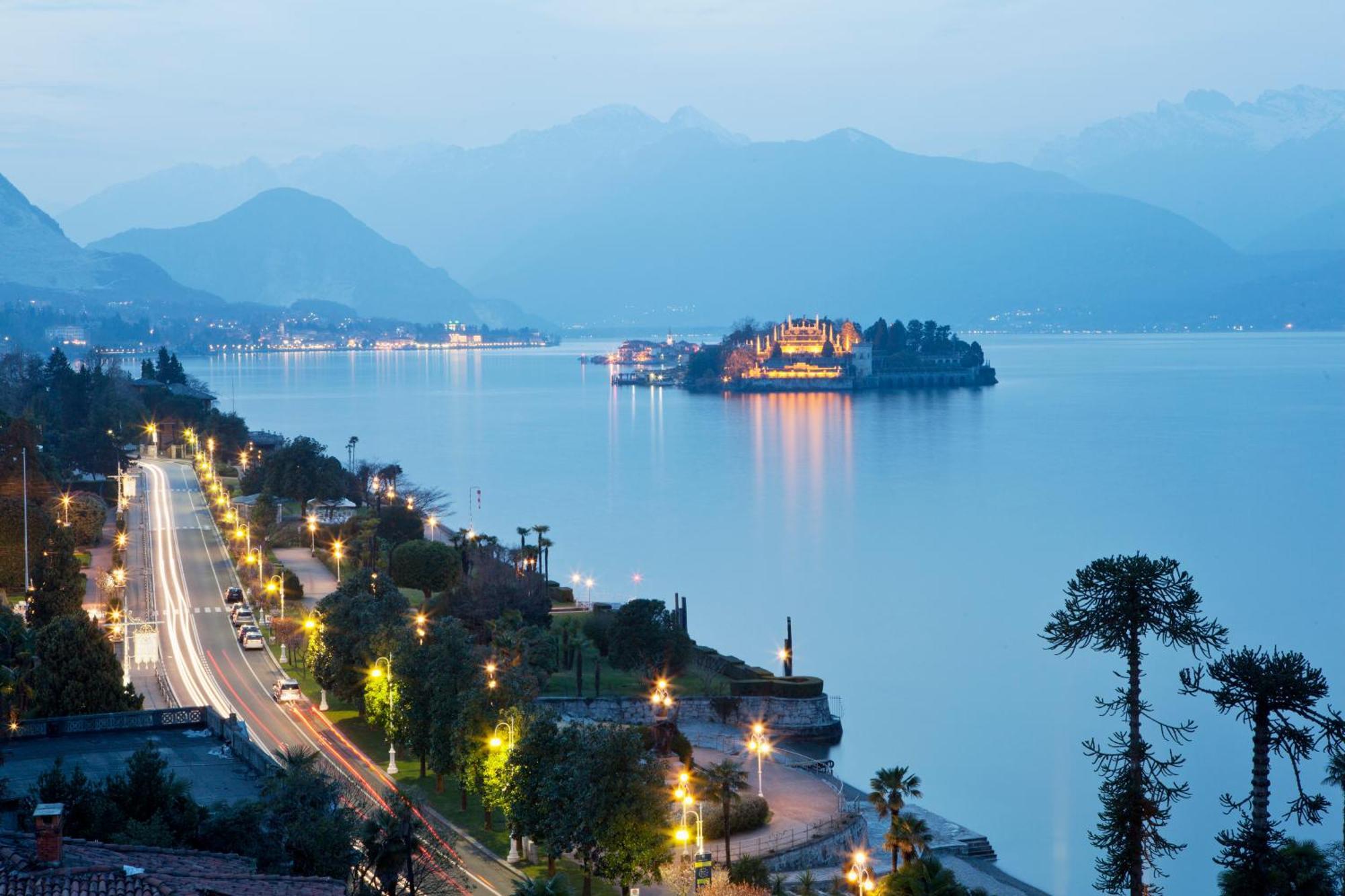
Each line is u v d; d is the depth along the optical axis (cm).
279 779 7038
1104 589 6725
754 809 10081
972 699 16800
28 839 5222
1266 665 6538
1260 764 6625
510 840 9075
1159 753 14612
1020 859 11438
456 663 10175
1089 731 15325
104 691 9950
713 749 12588
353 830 6956
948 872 7556
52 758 8381
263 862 6550
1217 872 11400
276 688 12812
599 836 8025
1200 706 16575
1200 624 6750
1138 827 6856
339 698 12250
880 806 8725
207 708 9356
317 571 19288
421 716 10212
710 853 9262
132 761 7106
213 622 15938
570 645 14862
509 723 9475
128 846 5406
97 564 19450
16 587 15762
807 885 8494
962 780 13500
